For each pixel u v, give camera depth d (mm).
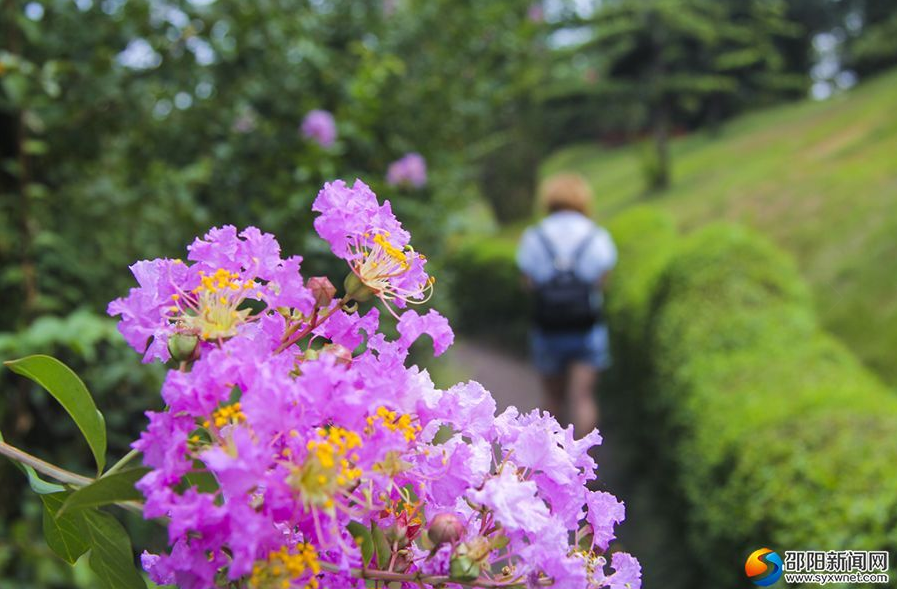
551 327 5375
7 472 2668
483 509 916
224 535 793
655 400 5652
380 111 4660
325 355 864
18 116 2740
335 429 820
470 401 979
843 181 13398
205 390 815
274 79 3746
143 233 3404
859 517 2736
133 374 2828
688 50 25750
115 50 3166
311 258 3756
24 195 2754
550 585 868
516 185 19047
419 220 5230
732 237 6047
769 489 3203
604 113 27188
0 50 2848
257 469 773
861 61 28016
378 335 1014
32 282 2746
